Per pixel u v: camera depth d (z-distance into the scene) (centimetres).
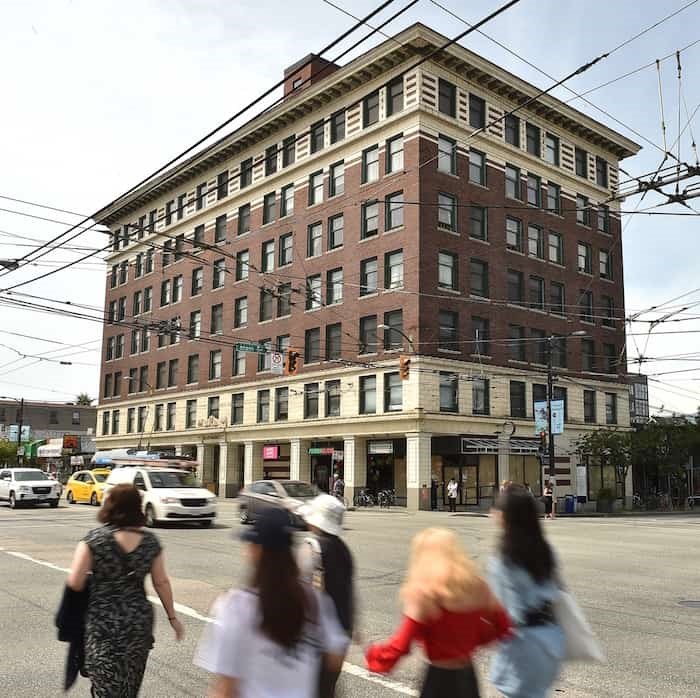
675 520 3341
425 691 378
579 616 413
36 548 1655
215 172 5253
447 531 402
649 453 4369
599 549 1825
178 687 632
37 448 7369
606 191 4928
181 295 5478
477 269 4081
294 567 306
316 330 4325
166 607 462
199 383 5225
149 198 5812
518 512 420
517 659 400
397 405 3816
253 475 4716
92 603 436
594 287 4759
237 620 296
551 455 3622
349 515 3216
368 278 4025
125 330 6134
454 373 3862
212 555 1534
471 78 4100
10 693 614
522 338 4272
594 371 4678
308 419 4291
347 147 4225
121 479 2391
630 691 627
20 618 902
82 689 629
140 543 451
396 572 1327
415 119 3838
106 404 6341
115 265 6384
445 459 4000
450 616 374
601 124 4759
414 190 3806
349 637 479
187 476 2395
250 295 4828
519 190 4328
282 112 4541
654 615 956
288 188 4653
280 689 292
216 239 5184
